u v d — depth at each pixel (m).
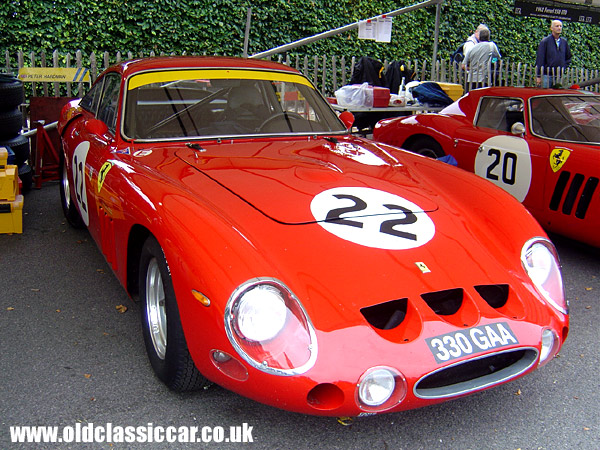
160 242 2.20
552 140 4.27
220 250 2.04
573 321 3.25
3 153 4.28
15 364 2.64
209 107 3.34
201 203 2.29
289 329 1.92
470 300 2.13
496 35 14.01
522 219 2.60
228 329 1.92
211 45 10.09
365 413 1.94
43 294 3.38
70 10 8.81
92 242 4.27
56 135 6.14
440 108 7.21
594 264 4.13
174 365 2.24
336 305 1.99
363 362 1.89
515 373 2.13
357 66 7.95
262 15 10.40
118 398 2.41
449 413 2.37
